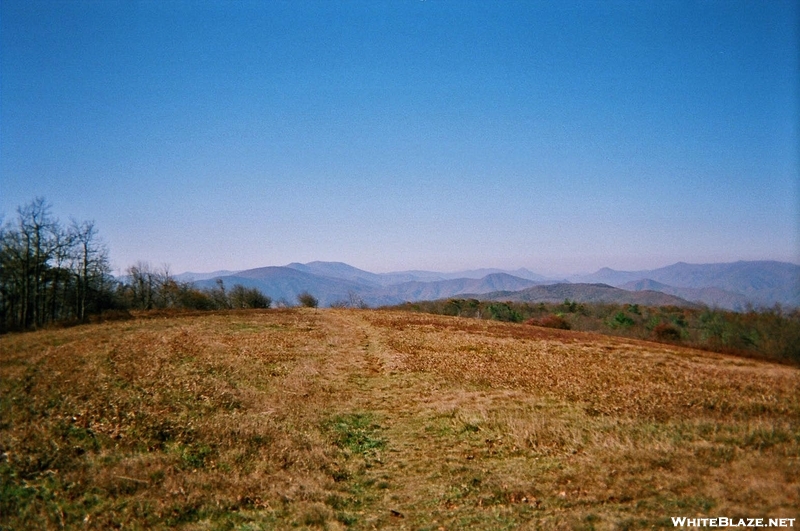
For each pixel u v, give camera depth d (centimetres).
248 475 1062
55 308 5725
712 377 2242
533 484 990
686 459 1011
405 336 3931
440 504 938
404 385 2130
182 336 3453
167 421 1386
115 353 2555
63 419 1352
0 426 1282
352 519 880
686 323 4450
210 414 1516
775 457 973
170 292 8488
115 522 834
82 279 5556
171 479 995
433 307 7744
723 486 858
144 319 5100
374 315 6109
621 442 1202
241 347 3059
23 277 4606
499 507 897
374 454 1274
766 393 1877
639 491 886
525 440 1288
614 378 2216
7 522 819
